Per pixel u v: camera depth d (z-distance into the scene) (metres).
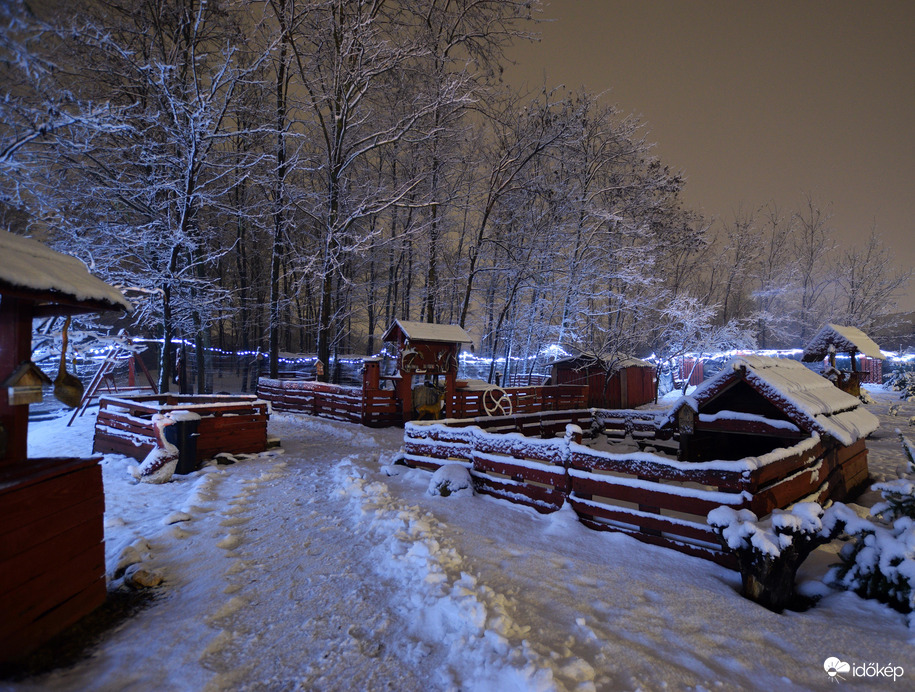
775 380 5.98
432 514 5.41
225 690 2.57
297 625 3.22
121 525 5.22
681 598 3.65
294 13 18.38
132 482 7.14
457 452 6.99
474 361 27.77
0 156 10.01
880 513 4.18
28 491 2.92
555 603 3.51
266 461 8.66
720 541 4.32
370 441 11.01
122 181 14.96
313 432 12.65
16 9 4.18
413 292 24.28
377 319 31.72
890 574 3.55
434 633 3.12
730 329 22.47
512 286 22.56
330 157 19.58
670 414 6.75
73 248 13.81
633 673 2.74
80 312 3.81
